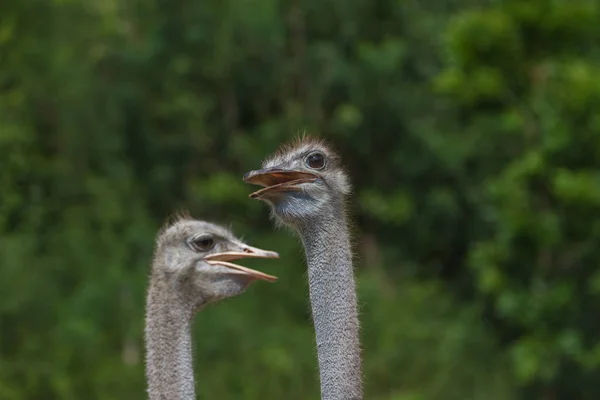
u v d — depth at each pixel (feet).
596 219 50.24
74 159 59.41
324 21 67.46
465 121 67.10
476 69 51.98
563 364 51.85
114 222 58.34
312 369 55.06
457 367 57.06
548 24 51.29
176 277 24.79
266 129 64.64
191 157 65.57
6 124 55.31
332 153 22.61
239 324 55.26
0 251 53.11
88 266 55.62
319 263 22.13
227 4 65.98
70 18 59.98
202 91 66.54
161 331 24.71
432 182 67.36
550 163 50.57
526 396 54.54
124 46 64.49
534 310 50.65
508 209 50.96
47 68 58.75
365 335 58.65
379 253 66.03
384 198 66.49
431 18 68.44
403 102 67.05
